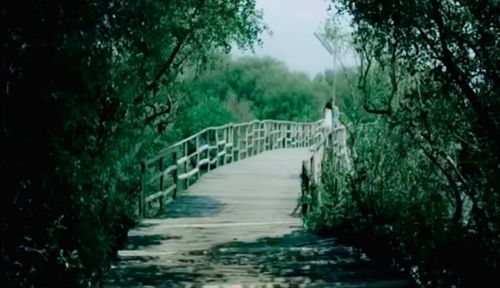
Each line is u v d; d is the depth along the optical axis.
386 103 6.39
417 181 6.32
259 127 24.83
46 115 4.34
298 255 7.61
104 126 4.89
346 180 8.52
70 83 4.38
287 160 21.81
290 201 13.16
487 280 4.73
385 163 7.38
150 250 7.96
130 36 4.96
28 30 4.18
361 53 6.57
